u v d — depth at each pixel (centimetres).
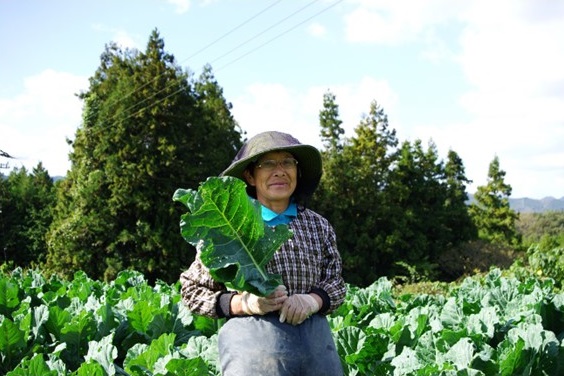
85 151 3203
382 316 608
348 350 498
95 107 3238
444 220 3606
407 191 3484
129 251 3030
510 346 479
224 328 311
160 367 427
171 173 3080
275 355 292
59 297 782
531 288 920
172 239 2964
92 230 3036
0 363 559
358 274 3269
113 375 429
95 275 3086
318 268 321
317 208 3331
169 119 3162
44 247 4222
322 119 3678
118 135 3084
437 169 3678
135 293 831
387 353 496
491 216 4938
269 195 320
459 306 675
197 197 269
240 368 295
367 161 3472
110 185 3036
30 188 4572
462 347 471
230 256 271
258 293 278
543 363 480
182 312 653
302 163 330
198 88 4003
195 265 321
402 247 3319
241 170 326
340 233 3288
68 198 3478
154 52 3250
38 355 425
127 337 615
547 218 7038
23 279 1066
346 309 717
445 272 3522
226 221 272
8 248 4341
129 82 3177
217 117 3481
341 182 3338
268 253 281
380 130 3600
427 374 443
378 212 3356
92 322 596
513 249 3569
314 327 305
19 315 629
